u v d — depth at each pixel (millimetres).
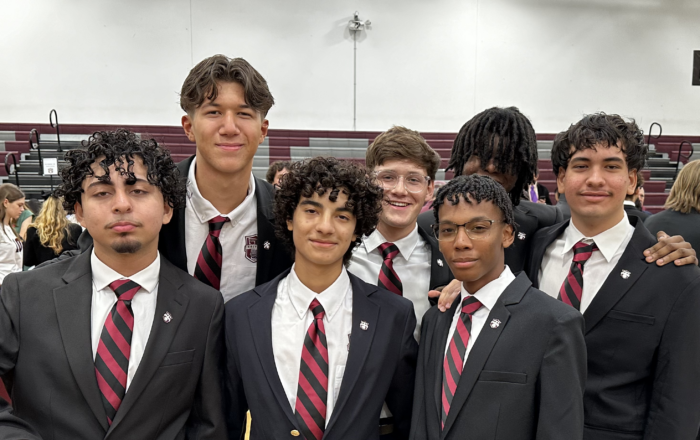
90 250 1361
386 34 9570
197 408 1325
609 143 1374
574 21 9898
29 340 1205
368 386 1257
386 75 9633
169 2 8922
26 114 8711
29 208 4660
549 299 1248
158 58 8961
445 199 1305
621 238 1427
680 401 1269
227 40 9141
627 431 1319
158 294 1302
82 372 1182
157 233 1296
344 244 1260
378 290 1396
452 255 1273
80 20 8719
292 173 1313
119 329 1240
